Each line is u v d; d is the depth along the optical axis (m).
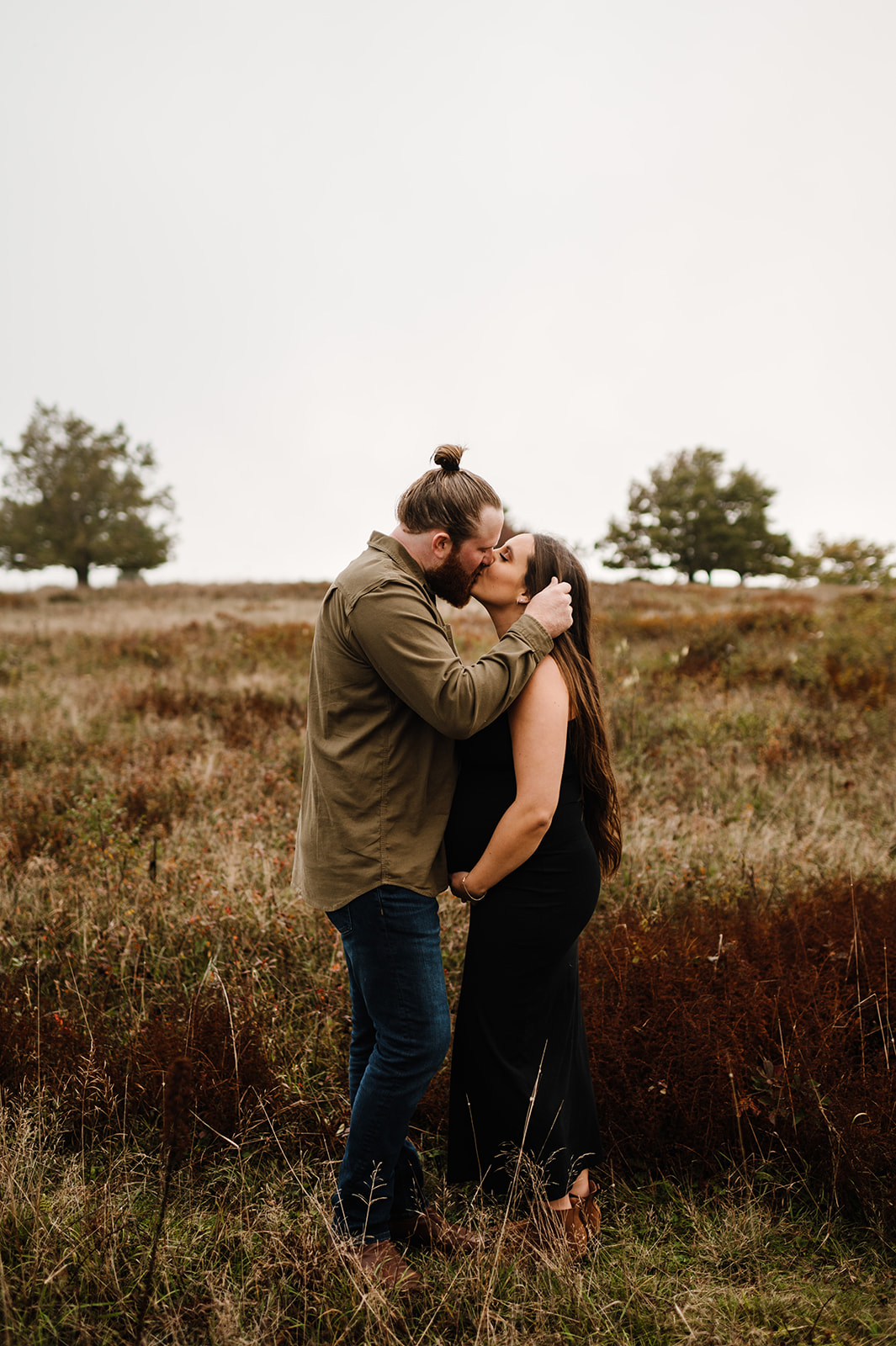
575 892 1.88
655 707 6.69
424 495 1.74
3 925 3.20
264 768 5.18
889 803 4.66
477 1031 1.89
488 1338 1.58
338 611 1.72
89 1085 2.25
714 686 7.73
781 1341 1.63
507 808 1.82
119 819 4.34
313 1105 2.30
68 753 5.65
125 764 5.32
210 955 3.00
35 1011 2.58
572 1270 1.77
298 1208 2.02
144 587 32.66
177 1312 1.64
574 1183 2.01
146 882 3.43
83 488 43.03
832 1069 2.20
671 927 2.88
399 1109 1.78
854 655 8.45
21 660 9.95
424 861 1.77
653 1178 2.19
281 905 3.24
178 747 5.77
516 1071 1.87
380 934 1.74
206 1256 1.84
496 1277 1.74
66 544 42.84
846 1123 2.05
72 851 3.90
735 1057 2.20
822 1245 1.92
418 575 1.77
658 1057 2.21
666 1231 1.99
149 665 10.10
